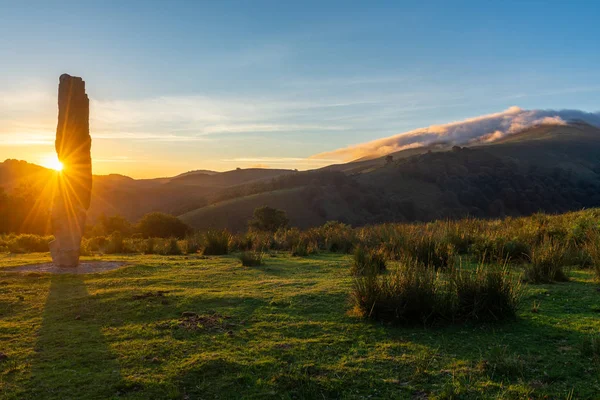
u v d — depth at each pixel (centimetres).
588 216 1227
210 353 468
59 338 525
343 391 385
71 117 1038
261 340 509
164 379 411
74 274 932
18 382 410
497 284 561
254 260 1070
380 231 1452
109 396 384
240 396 382
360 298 593
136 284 827
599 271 745
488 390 374
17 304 684
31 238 1587
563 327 516
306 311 623
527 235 1109
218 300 687
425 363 428
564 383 381
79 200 1045
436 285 586
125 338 523
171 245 1457
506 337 495
